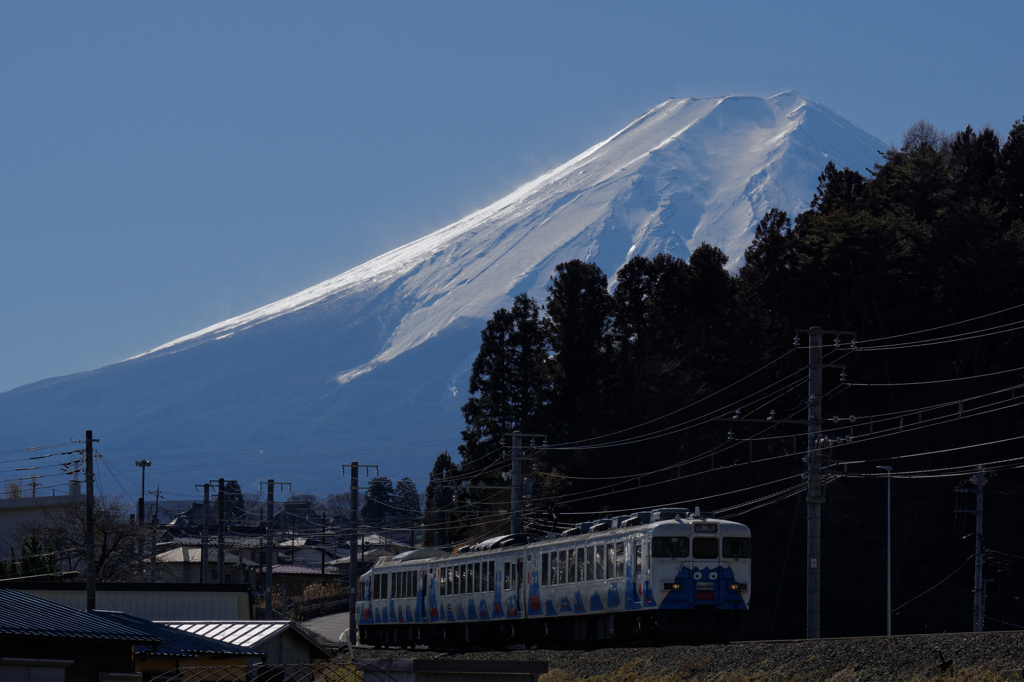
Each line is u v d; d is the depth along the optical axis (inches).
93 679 1060.5
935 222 3051.2
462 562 2007.9
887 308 3036.4
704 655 1280.8
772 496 2721.5
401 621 2209.6
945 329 2982.3
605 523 1702.8
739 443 2925.7
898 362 3051.2
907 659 1057.5
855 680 1051.9
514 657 1577.3
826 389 3061.0
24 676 1008.2
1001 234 2955.2
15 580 2086.6
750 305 3316.9
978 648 1025.5
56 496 2967.5
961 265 2933.1
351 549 2704.2
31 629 995.9
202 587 1797.5
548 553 1763.0
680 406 3029.0
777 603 2743.6
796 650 1185.4
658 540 1534.2
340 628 3284.9
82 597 1737.2
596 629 1678.2
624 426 3043.8
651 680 1259.2
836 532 2733.8
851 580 2687.0
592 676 1362.0
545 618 1776.6
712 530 1553.9
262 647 1341.0
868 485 2847.0
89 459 1626.5
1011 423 2851.9
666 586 1521.9
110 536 2851.9
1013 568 2726.4
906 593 2709.2
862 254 2999.5
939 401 2886.3
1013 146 3304.6
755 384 3120.1
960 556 2763.3
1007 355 2952.8
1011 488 2824.8
